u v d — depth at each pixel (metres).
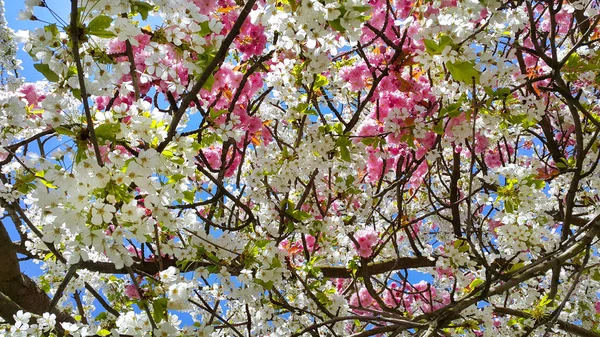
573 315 4.28
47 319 2.30
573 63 2.94
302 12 1.93
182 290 2.04
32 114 2.87
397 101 3.47
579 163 3.13
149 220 1.86
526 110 2.84
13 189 2.77
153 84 2.70
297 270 3.48
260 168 3.38
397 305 4.24
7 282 2.78
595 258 3.85
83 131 1.66
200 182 3.68
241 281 2.68
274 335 3.50
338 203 4.24
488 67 2.50
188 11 1.91
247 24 3.15
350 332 4.92
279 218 3.60
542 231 2.89
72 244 1.73
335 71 3.93
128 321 2.00
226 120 3.03
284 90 3.16
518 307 3.75
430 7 2.53
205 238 2.59
